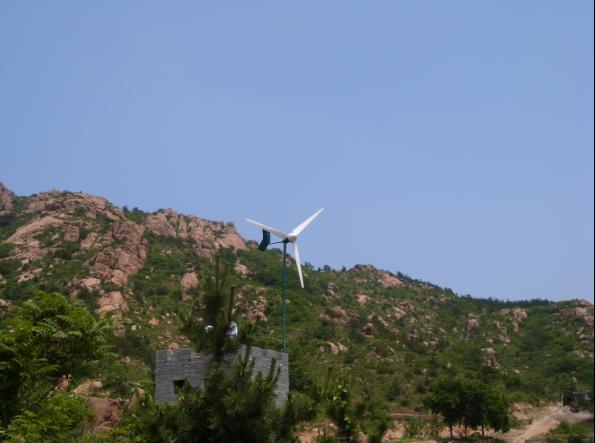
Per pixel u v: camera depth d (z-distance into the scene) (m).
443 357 130.00
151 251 136.25
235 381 26.53
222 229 171.62
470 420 96.94
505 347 148.75
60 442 33.62
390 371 114.50
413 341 135.00
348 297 153.50
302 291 142.62
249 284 136.25
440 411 97.81
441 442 92.62
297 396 28.11
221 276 28.69
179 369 34.28
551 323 161.50
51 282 110.38
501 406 98.00
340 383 38.94
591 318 157.62
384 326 136.50
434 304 175.12
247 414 25.44
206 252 147.38
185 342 100.62
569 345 141.88
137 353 91.50
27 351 33.47
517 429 102.44
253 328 27.95
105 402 42.62
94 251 126.69
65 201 149.12
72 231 132.50
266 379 26.36
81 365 37.75
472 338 153.25
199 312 28.91
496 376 127.75
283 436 26.64
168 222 157.25
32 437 30.27
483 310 176.00
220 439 25.83
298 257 54.25
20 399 33.47
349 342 121.88
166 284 122.38
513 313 171.25
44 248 126.25
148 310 109.38
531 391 122.25
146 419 25.97
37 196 162.38
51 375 37.16
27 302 37.50
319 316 128.88
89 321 38.31
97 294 108.31
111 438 34.12
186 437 25.78
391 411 100.56
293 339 113.94
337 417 37.06
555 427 98.00
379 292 173.12
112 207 152.50
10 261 118.19
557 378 127.25
